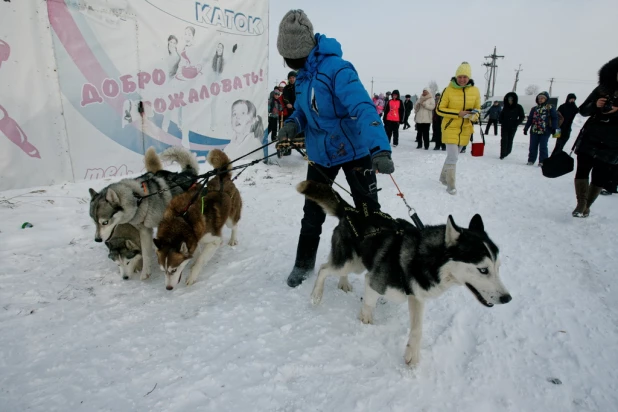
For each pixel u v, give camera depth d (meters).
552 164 4.70
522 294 3.12
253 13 7.37
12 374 2.11
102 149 5.77
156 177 3.71
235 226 3.97
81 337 2.45
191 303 2.94
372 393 2.08
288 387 2.10
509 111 9.41
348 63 2.65
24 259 3.37
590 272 3.43
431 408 2.00
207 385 2.08
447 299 3.06
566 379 2.23
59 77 5.17
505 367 2.32
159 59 6.17
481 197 5.88
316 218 3.14
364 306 2.71
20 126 4.94
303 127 3.14
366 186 2.84
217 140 7.29
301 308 2.89
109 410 1.90
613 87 4.15
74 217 4.41
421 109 11.41
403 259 2.34
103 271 3.37
